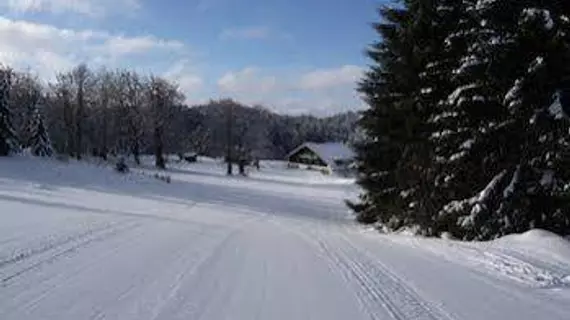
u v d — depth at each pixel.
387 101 23.53
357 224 27.55
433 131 20.14
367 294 9.21
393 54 23.42
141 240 14.52
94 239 14.14
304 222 26.50
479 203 16.98
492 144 17.48
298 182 74.62
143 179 48.50
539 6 15.50
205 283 9.59
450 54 19.72
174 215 23.80
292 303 8.52
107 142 91.31
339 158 105.25
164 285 9.32
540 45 15.44
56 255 11.56
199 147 125.06
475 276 10.90
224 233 17.61
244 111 137.12
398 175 22.27
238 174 80.94
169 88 86.62
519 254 13.20
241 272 10.71
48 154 62.47
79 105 81.81
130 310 7.77
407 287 9.80
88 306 7.88
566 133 15.16
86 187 37.94
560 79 15.56
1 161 45.84
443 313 8.20
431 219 19.64
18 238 13.47
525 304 8.81
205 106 132.75
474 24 17.78
